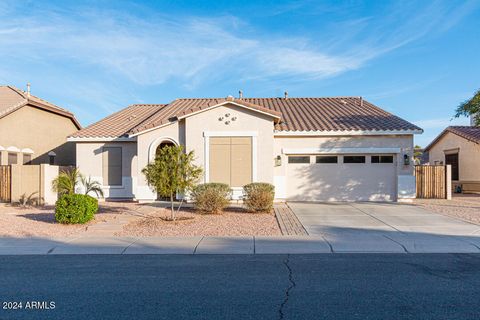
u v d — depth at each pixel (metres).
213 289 6.08
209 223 12.55
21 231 11.10
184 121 18.38
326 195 19.17
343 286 6.21
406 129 18.34
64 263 7.90
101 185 20.84
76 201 12.15
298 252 8.81
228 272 7.11
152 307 5.30
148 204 17.98
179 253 8.77
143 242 9.80
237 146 17.72
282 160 19.05
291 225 12.15
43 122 26.00
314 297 5.67
